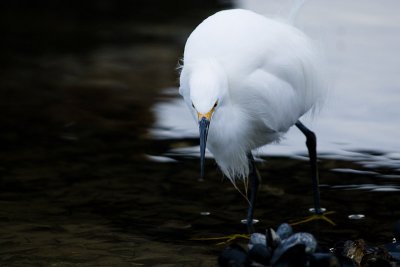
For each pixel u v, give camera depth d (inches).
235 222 388.5
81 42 762.2
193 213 398.6
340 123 536.7
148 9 893.2
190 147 497.7
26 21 845.2
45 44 754.2
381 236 365.4
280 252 316.5
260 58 368.5
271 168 463.5
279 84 377.1
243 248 330.0
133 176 449.1
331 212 397.7
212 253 349.4
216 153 386.3
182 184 438.0
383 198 413.1
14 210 397.7
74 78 651.5
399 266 325.7
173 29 799.7
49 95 606.9
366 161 468.8
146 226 381.1
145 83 636.1
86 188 430.0
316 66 396.5
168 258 341.7
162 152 489.1
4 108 575.8
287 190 430.0
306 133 415.5
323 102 418.3
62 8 903.7
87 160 474.3
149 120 551.8
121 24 829.8
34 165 464.4
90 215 393.4
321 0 879.7
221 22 368.8
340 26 772.0
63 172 454.0
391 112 554.9
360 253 333.1
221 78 344.5
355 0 883.4
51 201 410.9
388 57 680.4
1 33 793.6
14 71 671.8
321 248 335.0
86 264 333.1
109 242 359.3
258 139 399.5
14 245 352.8
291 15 406.0
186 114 563.2
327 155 482.0
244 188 431.8
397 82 617.9
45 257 340.2
